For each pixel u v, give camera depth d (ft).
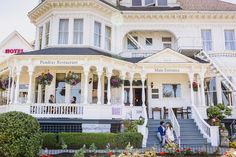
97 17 74.33
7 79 72.74
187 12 79.36
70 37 71.10
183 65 68.90
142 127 54.75
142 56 77.56
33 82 71.97
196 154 37.27
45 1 71.87
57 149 49.24
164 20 81.41
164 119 64.95
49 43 71.10
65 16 72.33
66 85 69.21
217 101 73.10
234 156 31.45
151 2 87.71
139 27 81.05
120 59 67.77
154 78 76.54
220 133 56.65
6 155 29.25
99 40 74.49
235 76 74.02
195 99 74.74
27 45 83.87
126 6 86.58
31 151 30.42
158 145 52.95
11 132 29.76
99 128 58.49
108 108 60.39
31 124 31.60
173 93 76.07
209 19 81.20
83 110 58.95
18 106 58.85
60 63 61.36
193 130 59.62
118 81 64.85
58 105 59.21
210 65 70.59
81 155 30.89
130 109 64.75
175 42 82.48
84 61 61.16
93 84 71.05
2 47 83.30
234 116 67.41
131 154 32.35
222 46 79.92
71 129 58.39
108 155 34.76
